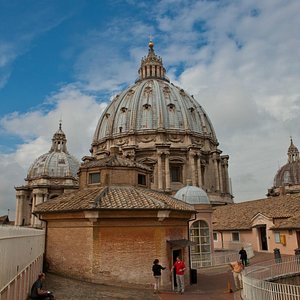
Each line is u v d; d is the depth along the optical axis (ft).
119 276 77.92
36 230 75.20
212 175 272.72
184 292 78.74
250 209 194.59
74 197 92.99
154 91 292.81
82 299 62.69
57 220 87.81
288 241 147.95
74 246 82.74
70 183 299.99
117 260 78.79
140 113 278.87
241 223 182.60
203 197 148.66
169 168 249.55
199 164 255.29
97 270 77.87
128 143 264.93
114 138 276.82
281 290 60.70
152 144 261.65
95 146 296.51
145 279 78.48
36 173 310.45
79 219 82.89
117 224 80.53
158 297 70.59
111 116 291.17
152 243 80.74
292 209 161.27
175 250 87.92
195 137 275.39
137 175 103.96
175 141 264.72
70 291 68.39
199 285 90.27
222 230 189.78
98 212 79.00
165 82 323.16
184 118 276.82
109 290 72.13
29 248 62.85
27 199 304.50
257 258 142.82
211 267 124.88
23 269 55.72
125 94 306.55
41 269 83.20
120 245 79.61
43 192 289.33
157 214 80.84
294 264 94.27
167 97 290.56
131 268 78.69
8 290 44.34
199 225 139.23
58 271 84.53
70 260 82.69
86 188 101.09
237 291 80.38
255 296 62.90
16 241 50.11
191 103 304.91
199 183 251.19
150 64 335.88
